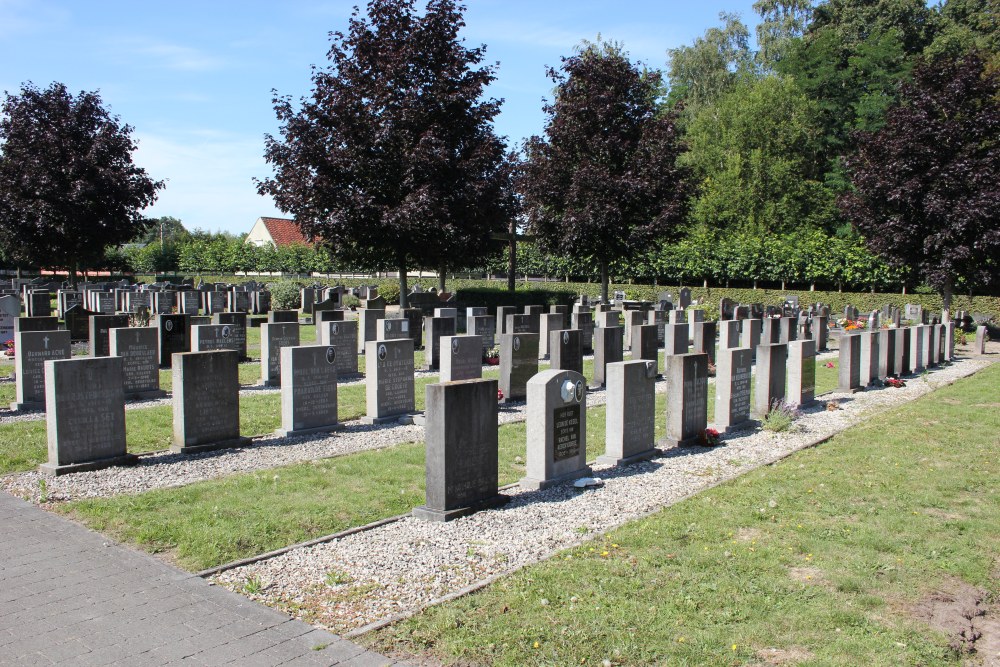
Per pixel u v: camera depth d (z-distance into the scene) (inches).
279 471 412.2
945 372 881.5
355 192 1181.1
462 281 2181.3
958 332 1209.4
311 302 1561.3
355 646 223.3
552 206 1401.3
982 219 1100.5
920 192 1146.0
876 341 776.3
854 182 1238.9
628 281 2006.6
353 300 1633.9
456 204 1230.3
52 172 1240.2
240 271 2950.3
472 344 641.0
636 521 334.0
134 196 1300.4
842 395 703.7
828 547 303.9
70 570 277.0
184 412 446.0
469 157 1252.5
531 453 391.5
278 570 279.3
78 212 1246.3
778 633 233.0
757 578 272.5
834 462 444.1
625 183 1273.4
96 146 1251.8
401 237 1232.2
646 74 1409.9
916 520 337.7
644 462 447.8
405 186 1189.1
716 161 2271.2
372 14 1220.5
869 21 2345.0
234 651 219.6
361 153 1195.9
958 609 252.8
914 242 1180.5
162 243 3164.4
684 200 1370.6
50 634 228.8
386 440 498.0
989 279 1205.7
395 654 219.3
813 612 246.1
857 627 237.9
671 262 1878.7
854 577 273.4
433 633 229.5
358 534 317.7
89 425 407.8
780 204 2100.1
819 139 2236.7
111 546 300.7
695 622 238.4
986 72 1545.3
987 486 394.6
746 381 557.0
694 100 2423.7
